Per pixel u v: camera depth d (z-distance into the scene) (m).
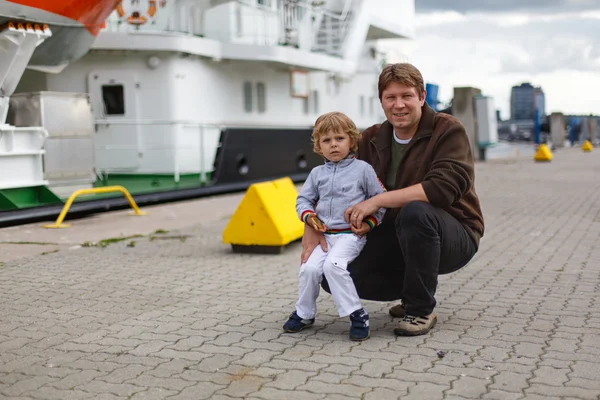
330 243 4.56
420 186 4.36
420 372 3.87
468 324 4.87
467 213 4.70
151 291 6.18
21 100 11.47
